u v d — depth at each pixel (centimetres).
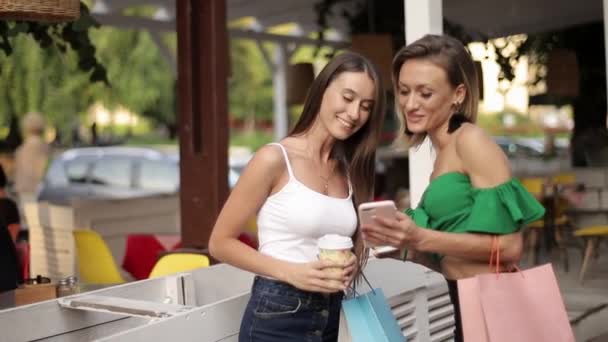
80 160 1123
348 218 230
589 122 686
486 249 228
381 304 238
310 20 873
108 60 1839
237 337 248
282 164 223
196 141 462
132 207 652
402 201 630
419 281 316
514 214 224
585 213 597
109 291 277
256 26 923
